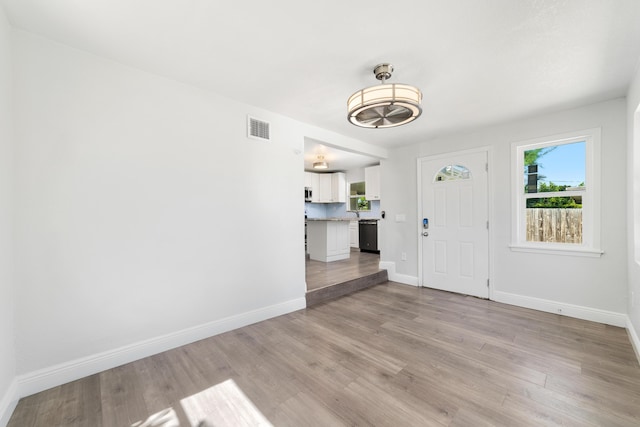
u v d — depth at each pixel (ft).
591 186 9.77
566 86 8.24
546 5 5.08
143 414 5.38
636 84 7.34
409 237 15.06
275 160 10.44
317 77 7.82
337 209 27.78
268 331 9.07
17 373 5.80
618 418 5.12
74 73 6.48
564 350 7.66
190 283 8.31
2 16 5.26
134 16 5.42
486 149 12.19
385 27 5.73
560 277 10.41
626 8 5.11
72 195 6.46
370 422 5.10
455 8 5.16
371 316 10.37
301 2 5.03
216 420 5.23
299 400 5.73
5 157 5.41
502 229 11.82
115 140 7.04
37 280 6.04
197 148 8.46
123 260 7.16
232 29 5.82
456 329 9.14
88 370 6.62
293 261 11.02
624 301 9.12
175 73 7.63
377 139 13.87
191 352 7.71
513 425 4.98
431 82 7.98
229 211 9.18
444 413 5.30
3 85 5.33
